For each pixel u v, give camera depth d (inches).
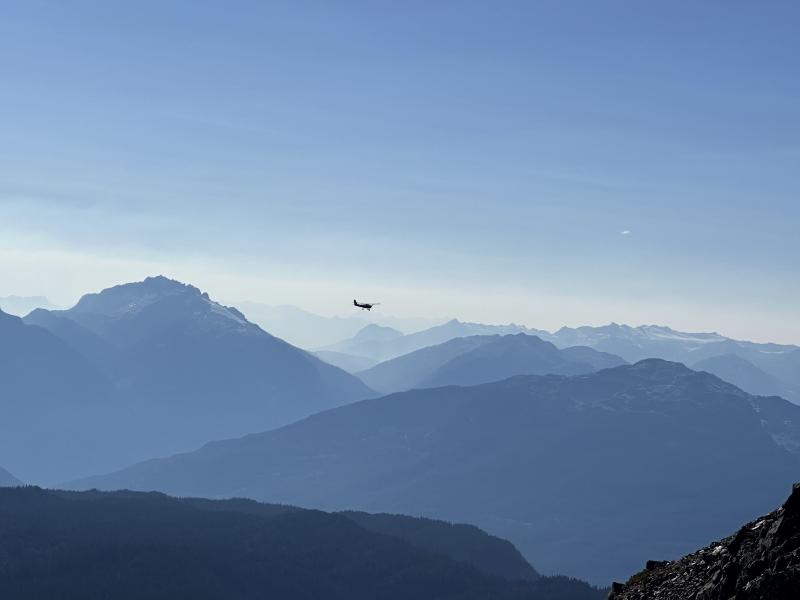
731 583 2368.4
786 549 2251.5
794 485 2380.7
